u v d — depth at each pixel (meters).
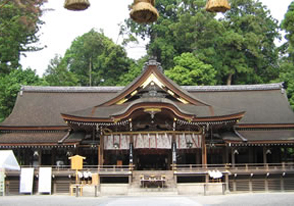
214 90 47.75
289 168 36.59
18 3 13.93
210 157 40.56
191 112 36.53
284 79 65.19
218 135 38.38
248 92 47.41
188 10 74.69
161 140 36.34
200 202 24.77
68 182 35.94
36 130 40.56
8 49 40.41
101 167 35.97
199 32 73.69
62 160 39.72
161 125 36.56
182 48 77.56
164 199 27.45
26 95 46.03
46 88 47.09
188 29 72.50
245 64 72.06
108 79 78.31
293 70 66.56
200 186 34.00
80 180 35.91
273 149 41.34
